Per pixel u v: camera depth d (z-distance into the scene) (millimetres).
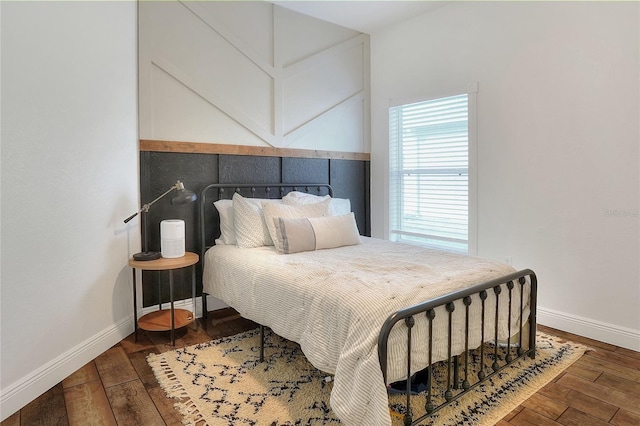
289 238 2670
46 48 2055
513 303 2254
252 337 2748
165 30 2914
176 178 3045
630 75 2459
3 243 1825
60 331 2156
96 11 2406
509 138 3086
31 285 1974
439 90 3568
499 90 3133
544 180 2898
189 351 2512
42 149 2041
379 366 1477
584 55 2654
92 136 2402
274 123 3533
